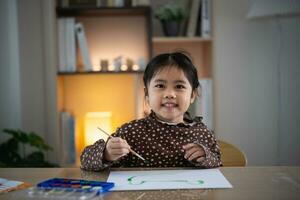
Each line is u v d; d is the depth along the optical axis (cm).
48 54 185
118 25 212
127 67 199
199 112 188
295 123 204
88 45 211
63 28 190
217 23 202
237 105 204
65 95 213
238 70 203
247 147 205
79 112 213
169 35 191
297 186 67
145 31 212
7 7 194
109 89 213
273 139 205
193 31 190
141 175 76
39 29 199
